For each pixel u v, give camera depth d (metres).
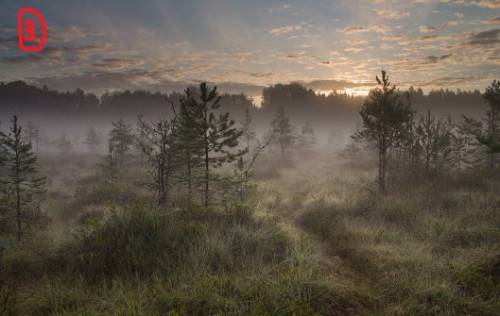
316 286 4.34
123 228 6.01
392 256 5.81
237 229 6.56
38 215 10.09
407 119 12.47
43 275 5.12
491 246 5.93
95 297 4.23
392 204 9.76
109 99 142.38
